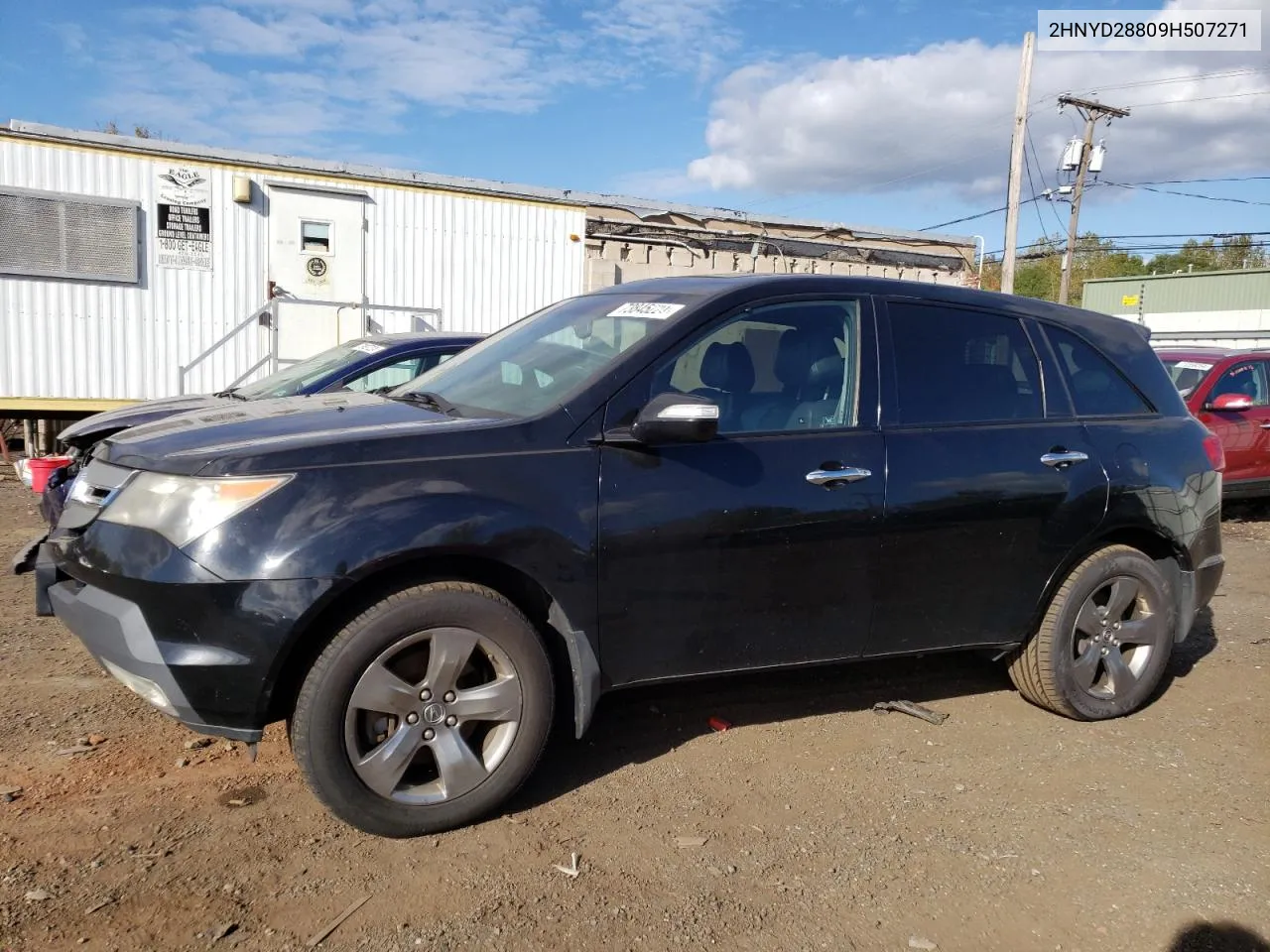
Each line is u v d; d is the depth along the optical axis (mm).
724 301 3729
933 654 4070
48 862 2936
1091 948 2770
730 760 3873
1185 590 4613
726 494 3498
